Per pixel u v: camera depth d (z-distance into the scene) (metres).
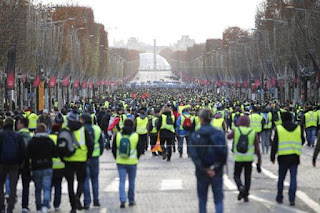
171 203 40.47
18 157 37.75
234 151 40.53
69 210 39.12
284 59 177.25
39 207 38.06
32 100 155.50
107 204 40.94
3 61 112.25
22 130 40.56
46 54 166.12
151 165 62.44
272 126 80.69
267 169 57.03
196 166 31.44
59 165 38.62
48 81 180.12
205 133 31.25
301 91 186.00
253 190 44.84
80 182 38.19
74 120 37.62
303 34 145.88
